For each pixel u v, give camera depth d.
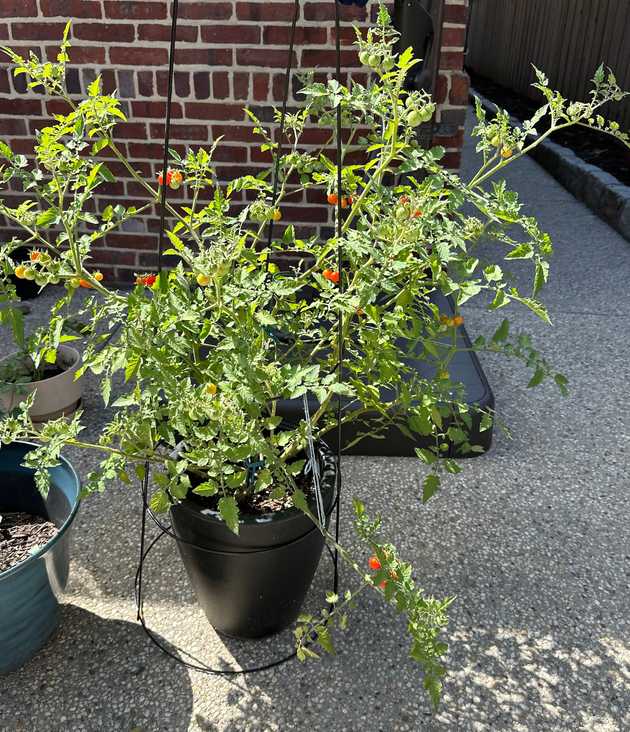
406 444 2.76
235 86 3.52
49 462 1.67
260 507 1.81
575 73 8.63
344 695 1.83
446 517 2.48
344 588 2.17
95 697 1.82
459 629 2.03
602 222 5.83
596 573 2.25
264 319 1.53
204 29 3.40
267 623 1.94
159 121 3.65
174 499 1.63
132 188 3.85
